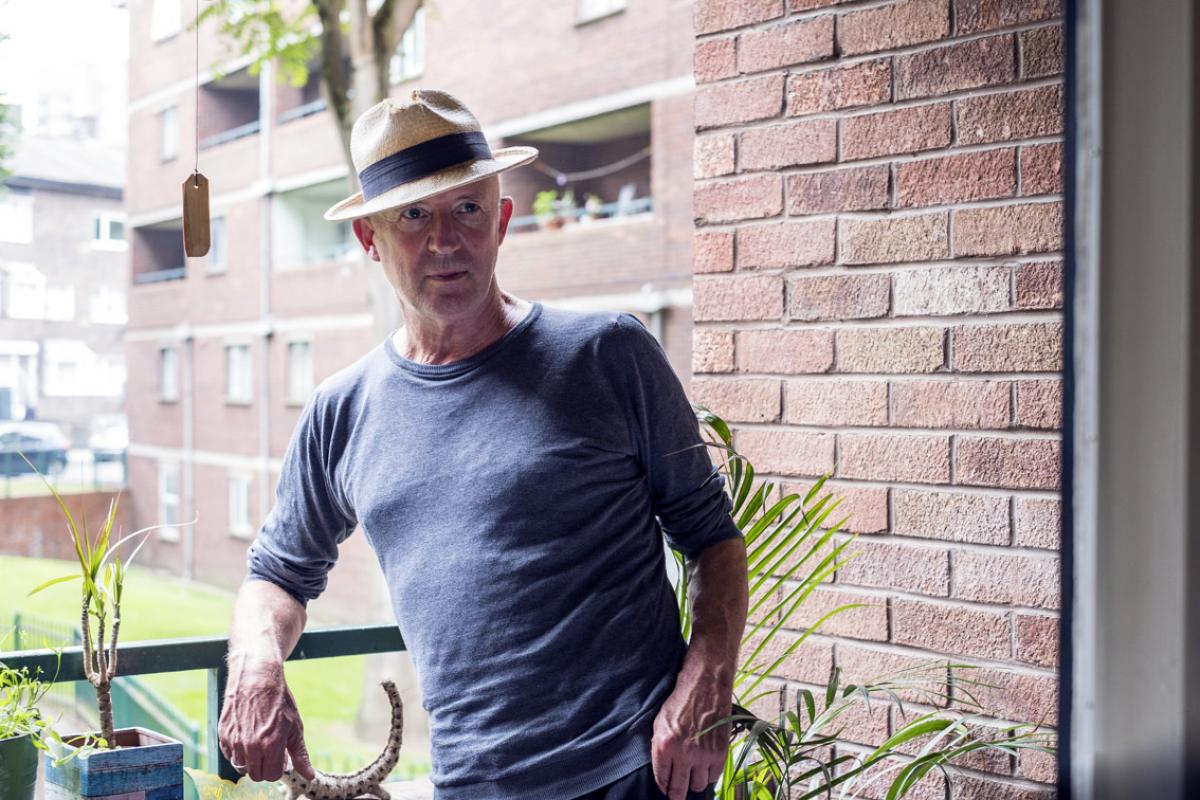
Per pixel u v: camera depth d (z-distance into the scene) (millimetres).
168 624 15219
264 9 9352
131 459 18562
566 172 12258
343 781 1698
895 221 1932
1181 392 812
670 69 10359
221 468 17000
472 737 1451
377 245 1534
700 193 2182
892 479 1941
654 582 1506
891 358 1938
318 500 1663
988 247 1826
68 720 3135
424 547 1494
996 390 1825
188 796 1682
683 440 1534
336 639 1958
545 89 11648
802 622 2062
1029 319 1791
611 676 1426
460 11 12422
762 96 2092
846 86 1984
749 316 2119
